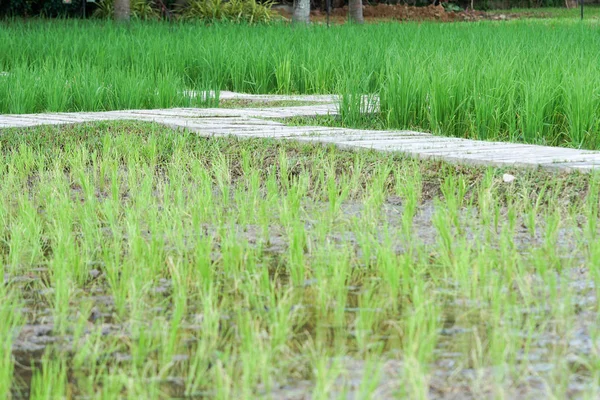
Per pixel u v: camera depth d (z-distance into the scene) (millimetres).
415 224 11797
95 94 22203
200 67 28172
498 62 20000
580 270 9453
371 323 7934
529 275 9305
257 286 8898
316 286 8914
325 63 26469
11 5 49844
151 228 10938
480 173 13828
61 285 8500
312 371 7047
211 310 7832
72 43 30047
